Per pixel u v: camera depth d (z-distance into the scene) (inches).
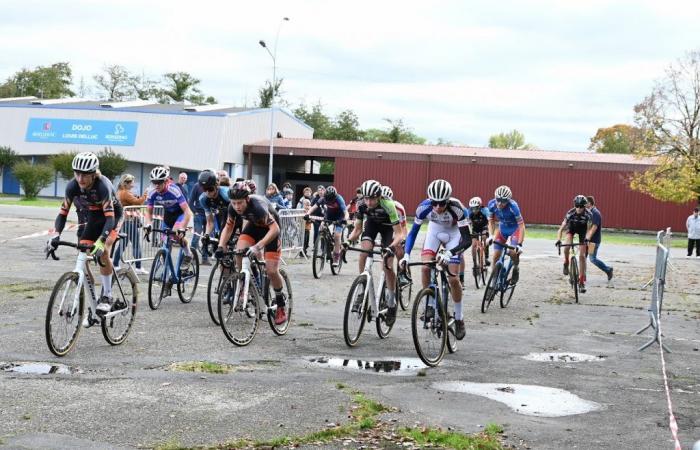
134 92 3535.9
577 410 219.6
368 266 311.6
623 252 1004.6
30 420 188.5
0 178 2153.1
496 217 454.6
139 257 514.6
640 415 216.4
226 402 211.9
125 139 2016.5
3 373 234.4
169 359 263.9
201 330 321.7
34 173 1784.0
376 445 180.7
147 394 217.0
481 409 216.1
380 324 320.5
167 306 381.1
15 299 377.4
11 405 200.2
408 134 3253.0
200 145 1951.3
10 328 305.4
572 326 383.9
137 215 510.6
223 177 545.6
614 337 354.3
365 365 269.3
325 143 2041.1
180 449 172.4
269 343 302.5
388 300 327.3
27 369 240.8
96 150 2036.2
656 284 350.9
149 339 298.0
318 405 211.8
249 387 229.3
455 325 301.7
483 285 548.1
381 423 197.8
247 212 302.8
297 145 1969.7
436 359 275.6
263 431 188.1
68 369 243.0
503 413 213.0
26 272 479.8
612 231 1776.6
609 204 1775.3
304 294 456.8
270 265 310.8
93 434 180.7
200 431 186.2
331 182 2142.0
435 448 179.8
